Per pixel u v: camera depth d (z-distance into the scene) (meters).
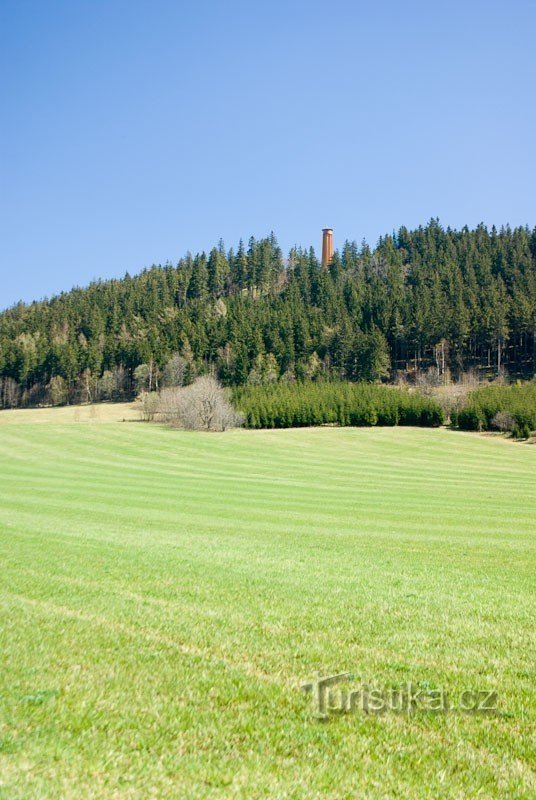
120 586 14.79
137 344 155.50
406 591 15.20
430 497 48.00
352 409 123.38
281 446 99.56
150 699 7.98
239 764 6.45
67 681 8.52
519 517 36.50
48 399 158.50
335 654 9.98
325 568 18.34
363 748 6.88
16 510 33.69
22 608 12.48
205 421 115.94
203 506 39.03
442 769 6.51
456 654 10.20
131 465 75.19
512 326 147.75
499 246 198.38
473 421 112.31
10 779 6.01
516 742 7.13
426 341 152.38
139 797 5.82
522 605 14.00
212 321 170.25
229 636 10.76
